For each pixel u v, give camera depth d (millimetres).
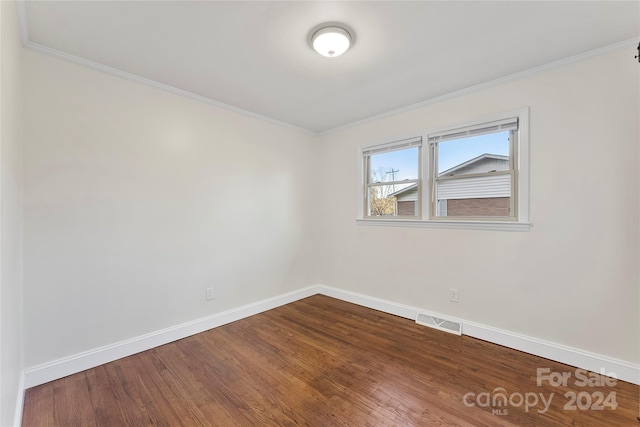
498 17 1724
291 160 3816
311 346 2553
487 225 2605
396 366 2213
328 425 1621
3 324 1233
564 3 1610
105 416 1705
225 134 3105
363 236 3633
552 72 2268
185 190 2779
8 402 1359
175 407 1779
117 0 1552
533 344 2367
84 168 2197
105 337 2297
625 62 1994
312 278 4109
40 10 1623
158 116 2594
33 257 1978
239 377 2086
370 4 1608
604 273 2082
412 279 3162
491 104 2584
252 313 3328
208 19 1727
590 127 2121
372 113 3369
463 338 2680
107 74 2303
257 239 3412
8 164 1389
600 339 2096
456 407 1751
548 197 2299
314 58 2168
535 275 2371
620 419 1644
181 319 2746
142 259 2500
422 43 1986
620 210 2027
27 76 1957
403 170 3305
